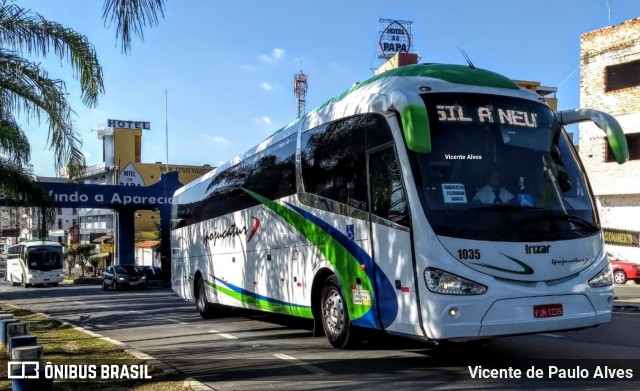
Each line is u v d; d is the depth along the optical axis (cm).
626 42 2669
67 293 3225
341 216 865
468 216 677
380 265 757
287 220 1053
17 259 4659
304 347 968
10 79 1198
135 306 2075
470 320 648
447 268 658
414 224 688
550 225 698
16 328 930
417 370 757
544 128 760
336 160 888
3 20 1159
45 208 1455
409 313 695
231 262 1342
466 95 743
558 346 914
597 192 2784
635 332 1058
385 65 2559
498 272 662
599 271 711
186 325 1398
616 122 740
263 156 1188
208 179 1556
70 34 1202
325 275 938
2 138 1265
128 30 794
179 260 1797
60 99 1239
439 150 708
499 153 722
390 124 744
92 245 6375
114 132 7125
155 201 3809
